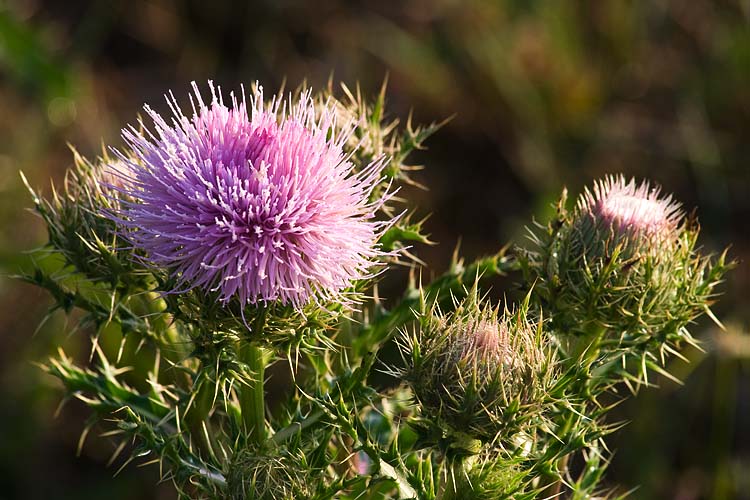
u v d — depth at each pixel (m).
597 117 11.45
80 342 9.29
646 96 11.78
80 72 11.77
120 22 12.14
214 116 4.33
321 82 11.69
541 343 4.30
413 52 11.67
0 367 9.37
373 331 5.15
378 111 5.44
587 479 5.04
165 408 4.93
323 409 4.17
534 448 4.48
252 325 4.21
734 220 10.93
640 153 11.31
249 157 4.24
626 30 11.84
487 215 10.91
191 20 12.15
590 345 4.71
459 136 11.24
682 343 8.84
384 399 4.96
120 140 11.36
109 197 4.25
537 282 4.91
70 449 9.25
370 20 12.12
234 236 4.03
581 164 11.22
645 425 8.81
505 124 11.22
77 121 11.29
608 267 4.61
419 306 5.13
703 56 11.92
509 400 4.13
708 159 11.17
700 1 12.12
